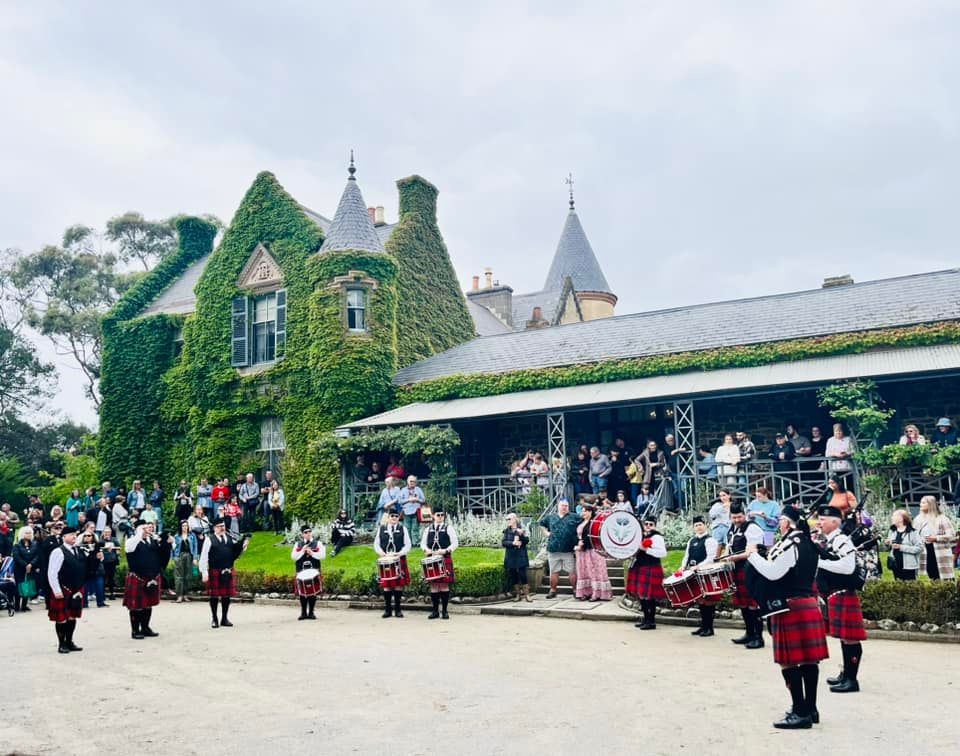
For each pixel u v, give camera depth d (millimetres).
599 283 49094
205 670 10359
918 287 22344
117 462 32094
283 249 29297
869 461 17406
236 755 6762
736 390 19547
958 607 11461
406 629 13547
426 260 32125
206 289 30875
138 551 13477
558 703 8156
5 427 52500
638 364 22859
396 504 20891
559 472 21078
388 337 27812
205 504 25016
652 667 9875
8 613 18203
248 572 18969
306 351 28000
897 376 17984
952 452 16688
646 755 6418
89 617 16844
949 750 6367
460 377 25703
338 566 19094
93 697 9055
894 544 12594
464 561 18234
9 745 7273
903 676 9164
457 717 7723
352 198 29047
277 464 28547
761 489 14469
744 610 11375
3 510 21562
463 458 25719
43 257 51781
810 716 7125
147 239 53750
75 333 50219
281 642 12438
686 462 19516
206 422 29828
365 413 26766
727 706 7914
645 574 13016
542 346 26547
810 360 20656
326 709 8172
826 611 8625
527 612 14883
